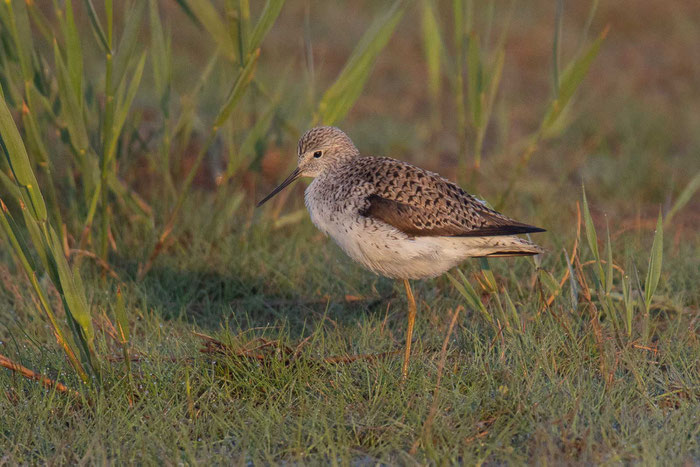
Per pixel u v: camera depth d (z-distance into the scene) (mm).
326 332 13961
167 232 16297
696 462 9867
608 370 11484
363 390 11680
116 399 11359
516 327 13008
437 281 15680
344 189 12484
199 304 15508
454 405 11125
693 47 35281
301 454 10172
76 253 15586
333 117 16391
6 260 16875
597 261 12672
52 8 28984
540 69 33188
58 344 13180
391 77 32469
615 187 22031
